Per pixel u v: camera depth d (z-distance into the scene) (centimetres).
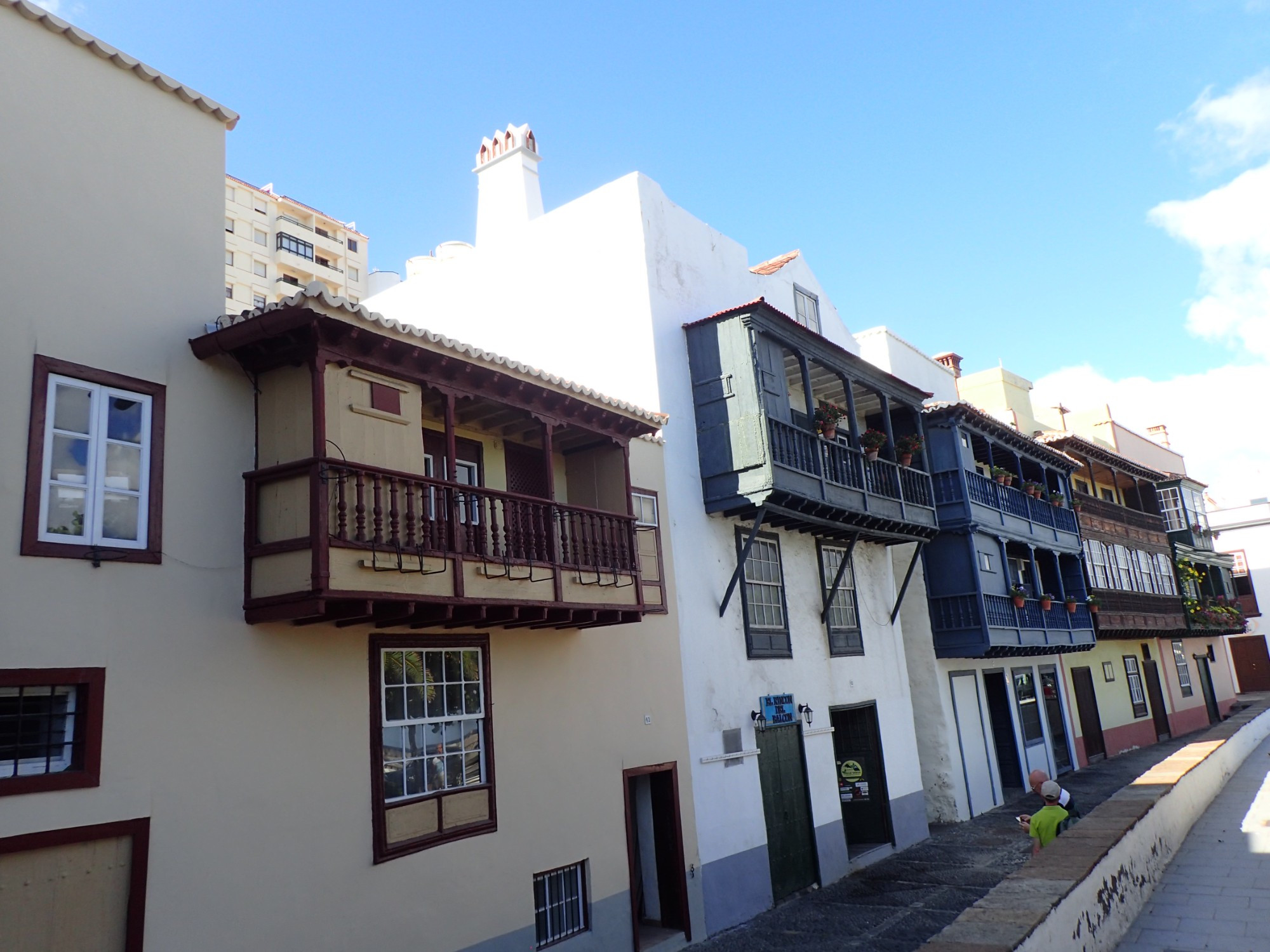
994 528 2138
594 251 1526
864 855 1616
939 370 2422
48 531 709
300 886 803
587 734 1144
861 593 1808
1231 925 745
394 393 910
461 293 1695
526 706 1073
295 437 836
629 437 1235
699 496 1439
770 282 1811
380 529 833
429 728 962
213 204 891
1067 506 2661
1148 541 3319
